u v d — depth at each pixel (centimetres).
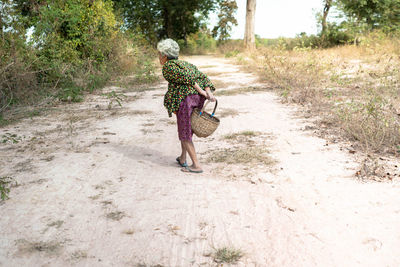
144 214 358
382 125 546
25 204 381
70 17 1211
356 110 622
